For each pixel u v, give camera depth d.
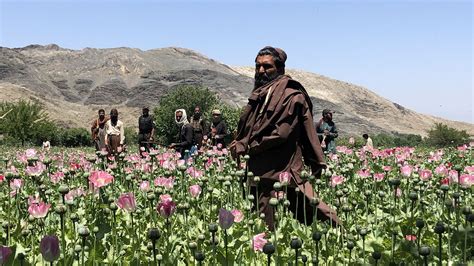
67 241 5.40
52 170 10.75
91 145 59.28
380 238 5.33
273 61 6.71
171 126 61.94
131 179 8.14
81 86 183.12
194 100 63.94
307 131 6.57
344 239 5.67
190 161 10.59
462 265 4.11
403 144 64.12
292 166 6.52
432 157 12.92
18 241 5.63
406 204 7.04
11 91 115.00
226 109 61.22
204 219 6.09
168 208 4.69
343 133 166.88
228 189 7.25
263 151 6.56
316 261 4.39
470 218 4.68
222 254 4.64
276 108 6.48
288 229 5.95
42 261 4.53
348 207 6.29
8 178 6.04
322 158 6.54
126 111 123.38
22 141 54.06
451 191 8.09
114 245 5.15
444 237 5.50
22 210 6.87
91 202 6.74
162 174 9.43
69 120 112.06
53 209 6.57
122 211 6.49
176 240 5.21
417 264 4.49
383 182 8.98
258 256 5.04
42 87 173.50
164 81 181.25
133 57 199.88
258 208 6.55
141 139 18.31
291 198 6.65
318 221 6.40
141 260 4.81
